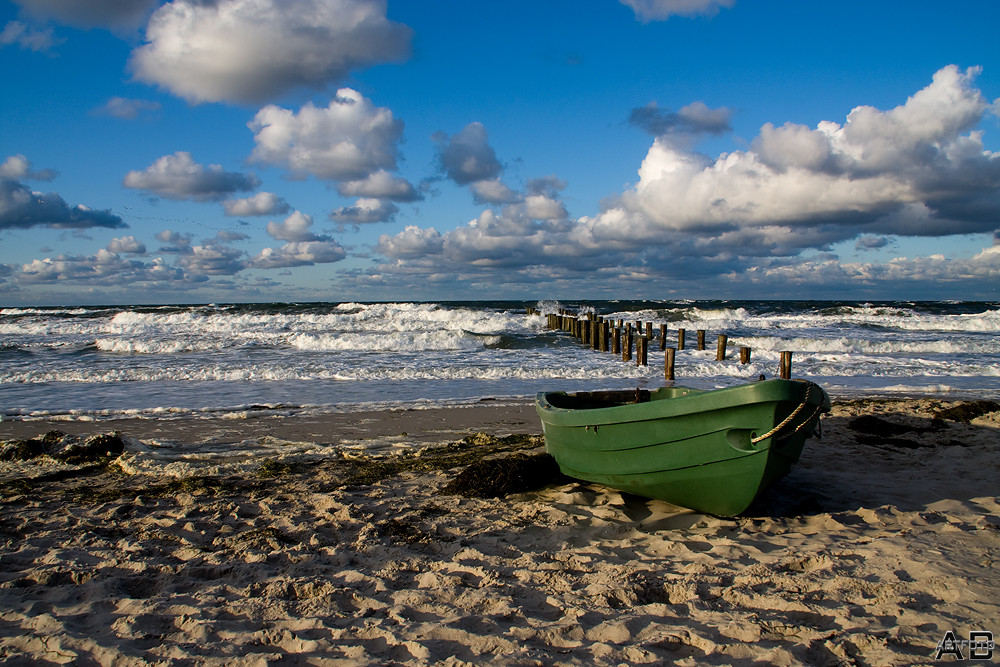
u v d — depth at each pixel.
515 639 3.51
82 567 4.70
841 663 3.20
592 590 4.21
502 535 5.43
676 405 5.50
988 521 5.52
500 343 26.38
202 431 10.30
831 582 4.20
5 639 3.55
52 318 40.28
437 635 3.57
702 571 4.48
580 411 6.30
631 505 6.26
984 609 3.75
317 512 6.17
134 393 14.01
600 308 60.62
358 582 4.45
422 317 37.41
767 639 3.45
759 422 5.17
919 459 7.92
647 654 3.30
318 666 3.27
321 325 33.66
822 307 62.88
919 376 17.22
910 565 4.46
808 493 6.58
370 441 9.61
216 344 23.78
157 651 3.40
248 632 3.64
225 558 4.96
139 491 6.95
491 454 8.46
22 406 12.55
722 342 19.53
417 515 6.03
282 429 10.45
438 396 13.72
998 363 19.12
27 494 6.91
